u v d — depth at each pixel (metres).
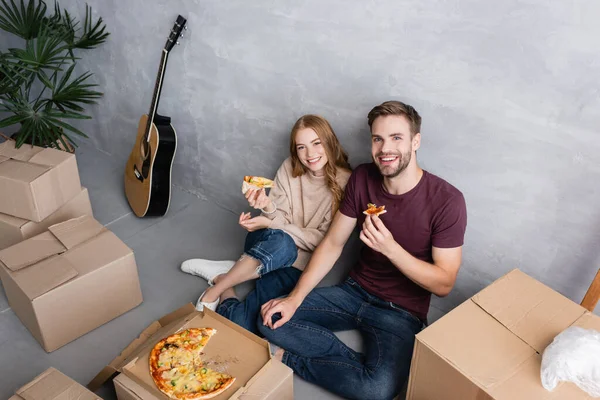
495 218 1.96
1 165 2.21
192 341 1.67
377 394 1.77
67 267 1.96
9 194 2.15
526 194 1.85
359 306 2.02
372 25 1.88
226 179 2.71
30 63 2.43
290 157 2.26
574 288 1.92
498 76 1.71
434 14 1.74
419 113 1.92
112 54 2.76
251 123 2.43
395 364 1.81
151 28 2.52
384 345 1.86
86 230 2.14
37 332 1.97
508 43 1.65
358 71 1.99
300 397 1.86
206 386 1.53
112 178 2.99
